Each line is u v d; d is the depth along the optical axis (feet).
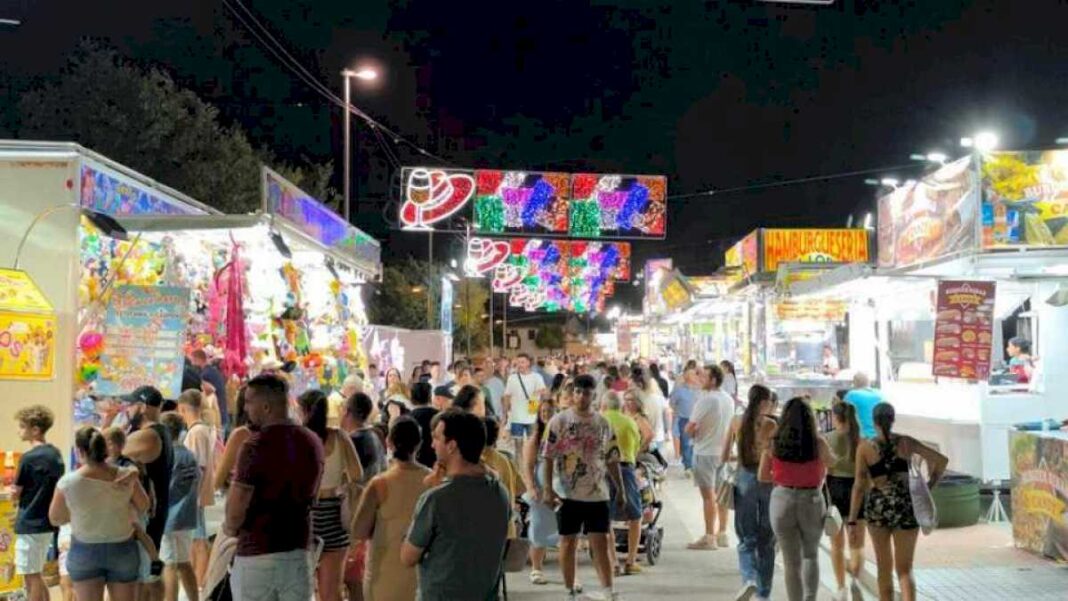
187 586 27.84
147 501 23.45
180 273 41.50
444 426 16.46
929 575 31.71
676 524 44.73
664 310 107.24
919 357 53.62
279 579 17.81
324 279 53.21
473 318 197.06
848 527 29.27
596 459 28.58
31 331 29.37
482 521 16.14
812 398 53.26
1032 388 44.01
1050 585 30.22
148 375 32.37
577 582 32.76
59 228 31.71
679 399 58.08
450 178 97.50
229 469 22.93
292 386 42.55
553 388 53.21
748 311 74.59
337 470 24.08
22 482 25.41
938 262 42.88
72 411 31.04
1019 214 40.47
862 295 55.31
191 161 96.89
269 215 36.32
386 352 83.41
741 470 28.94
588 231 98.78
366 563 19.65
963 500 40.16
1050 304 41.83
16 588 27.25
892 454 26.11
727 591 31.63
